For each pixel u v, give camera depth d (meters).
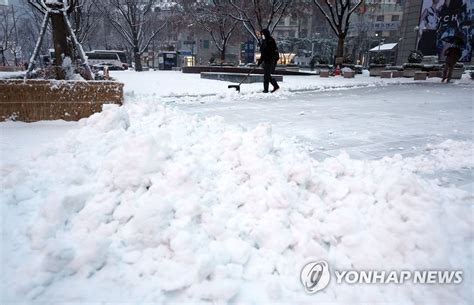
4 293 1.34
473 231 1.83
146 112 4.17
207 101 7.58
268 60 9.10
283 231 1.71
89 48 41.22
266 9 21.20
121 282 1.44
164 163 2.20
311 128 4.64
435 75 18.03
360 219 1.80
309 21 55.72
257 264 1.58
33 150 2.86
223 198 2.00
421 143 3.86
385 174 2.19
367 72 27.48
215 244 1.63
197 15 27.38
